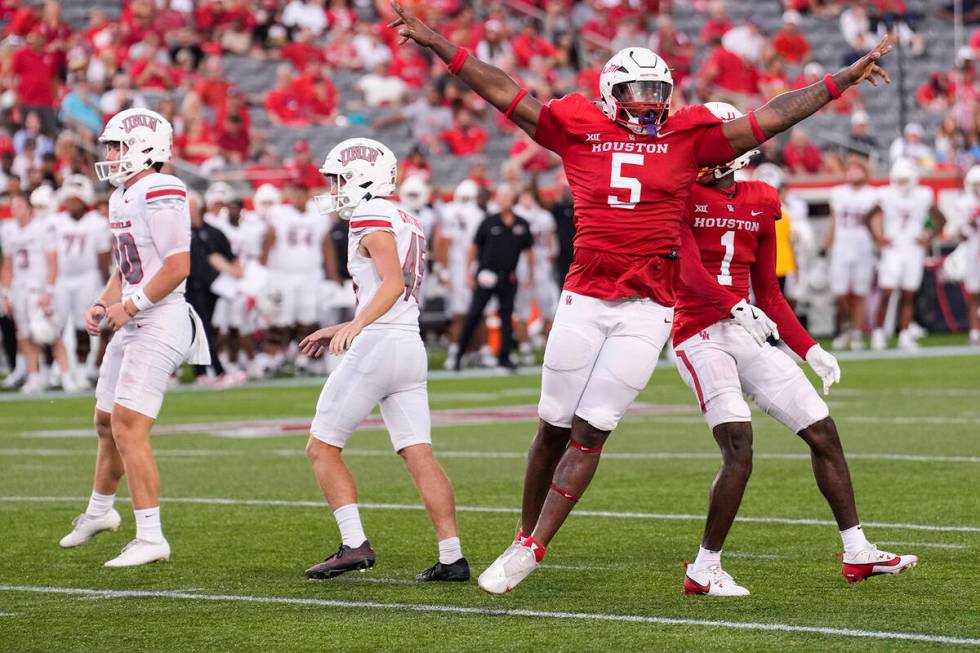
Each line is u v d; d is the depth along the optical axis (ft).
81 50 286.25
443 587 80.94
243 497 115.65
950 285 293.64
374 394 83.10
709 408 78.89
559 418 76.79
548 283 257.75
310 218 238.27
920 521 98.37
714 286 77.56
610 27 346.74
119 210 91.56
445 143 305.73
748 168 225.15
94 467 135.74
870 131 348.79
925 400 179.93
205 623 72.54
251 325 235.61
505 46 327.67
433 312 270.87
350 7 337.72
